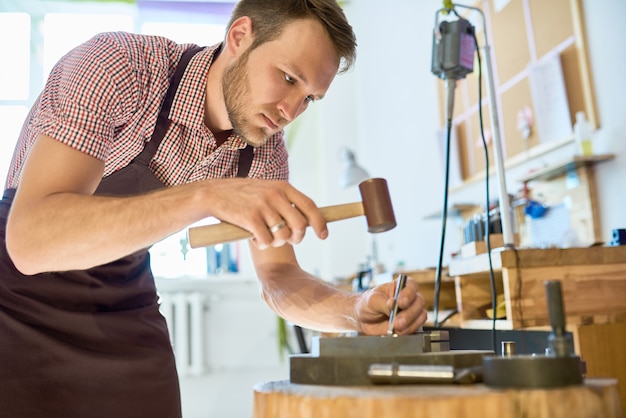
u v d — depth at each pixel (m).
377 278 2.61
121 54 1.14
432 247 4.02
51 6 5.27
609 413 0.62
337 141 5.45
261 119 1.24
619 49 2.35
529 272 1.54
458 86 3.64
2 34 5.19
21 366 1.17
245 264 5.38
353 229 5.24
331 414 0.63
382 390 0.67
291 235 0.88
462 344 1.83
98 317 1.25
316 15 1.19
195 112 1.27
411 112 4.33
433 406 0.60
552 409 0.60
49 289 1.21
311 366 0.76
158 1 5.41
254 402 0.72
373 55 5.09
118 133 1.18
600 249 1.57
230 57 1.26
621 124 2.35
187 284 5.22
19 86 5.15
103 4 5.33
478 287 1.87
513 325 1.52
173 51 1.30
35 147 1.00
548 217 2.71
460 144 3.62
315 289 1.29
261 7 1.22
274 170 1.54
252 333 5.22
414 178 4.30
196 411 4.48
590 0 2.50
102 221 0.90
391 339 0.79
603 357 1.46
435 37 1.72
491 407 0.60
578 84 2.58
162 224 0.90
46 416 1.18
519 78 2.99
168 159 1.29
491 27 3.26
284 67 1.18
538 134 2.84
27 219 0.92
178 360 4.88
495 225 1.88
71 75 1.06
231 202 0.88
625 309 1.55
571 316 1.52
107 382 1.23
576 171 2.53
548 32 2.78
